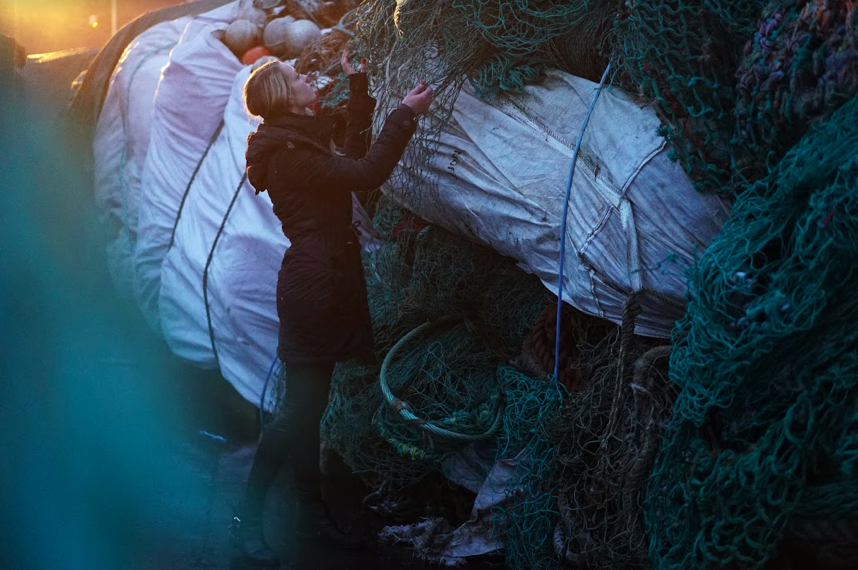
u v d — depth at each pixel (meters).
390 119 3.36
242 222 4.78
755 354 2.40
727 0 2.81
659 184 3.02
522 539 3.42
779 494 2.38
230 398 5.29
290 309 3.41
